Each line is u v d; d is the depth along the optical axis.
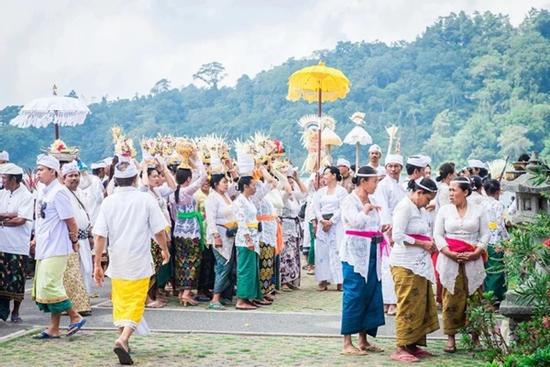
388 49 111.12
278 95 101.81
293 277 15.30
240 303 12.82
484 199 12.33
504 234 12.23
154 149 13.89
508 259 8.59
